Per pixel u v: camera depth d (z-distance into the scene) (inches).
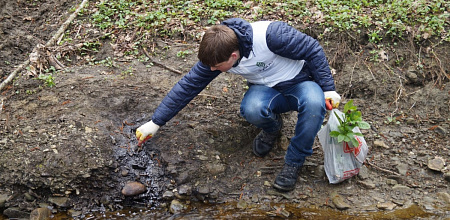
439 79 177.3
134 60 183.5
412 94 173.6
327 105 126.2
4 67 183.9
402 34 187.2
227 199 135.6
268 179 141.2
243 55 120.3
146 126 132.6
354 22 192.1
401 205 132.0
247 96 133.2
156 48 188.5
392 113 166.6
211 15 200.7
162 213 132.4
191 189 136.7
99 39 194.4
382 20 192.1
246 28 116.6
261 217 128.4
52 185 134.3
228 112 161.5
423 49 185.0
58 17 213.5
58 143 141.8
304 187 138.6
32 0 226.5
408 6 201.8
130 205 135.8
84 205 134.4
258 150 147.3
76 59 186.7
